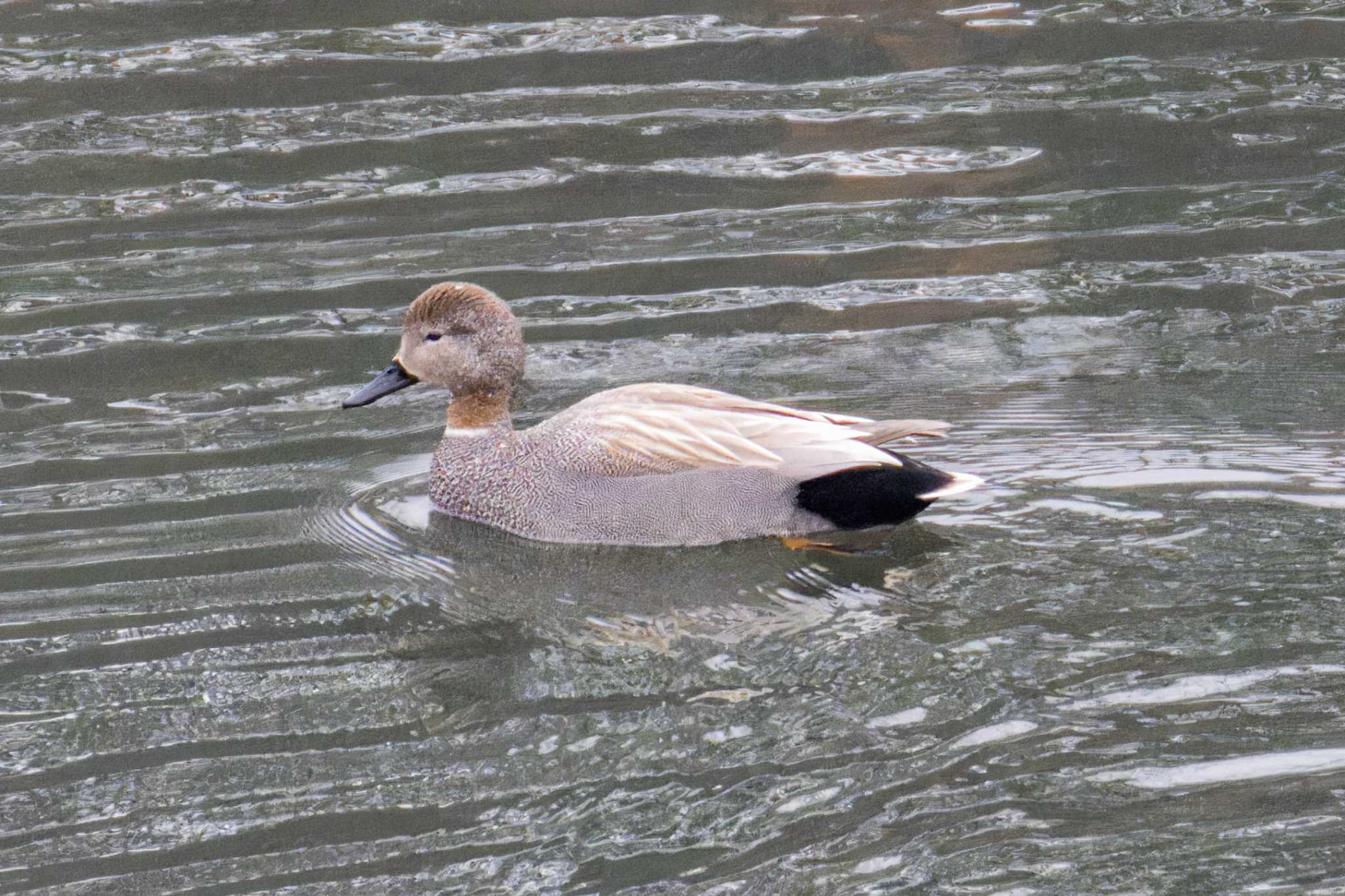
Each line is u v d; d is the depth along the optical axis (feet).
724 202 59.82
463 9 76.89
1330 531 37.14
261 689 32.71
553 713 31.32
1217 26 73.97
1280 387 45.83
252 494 42.34
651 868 26.71
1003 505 39.45
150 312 53.01
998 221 58.18
